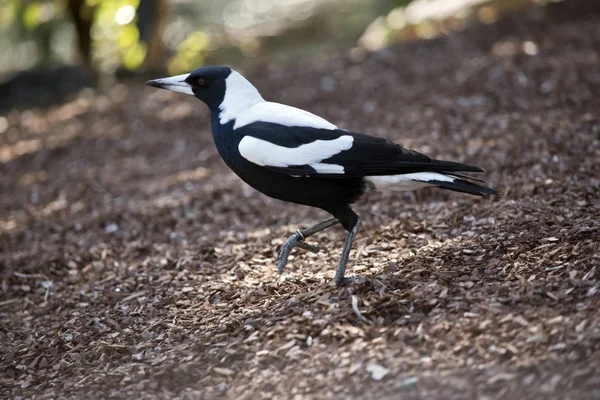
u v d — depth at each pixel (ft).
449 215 33.24
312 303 25.86
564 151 38.06
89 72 81.30
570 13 66.39
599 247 25.54
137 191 47.32
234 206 41.14
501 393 19.43
